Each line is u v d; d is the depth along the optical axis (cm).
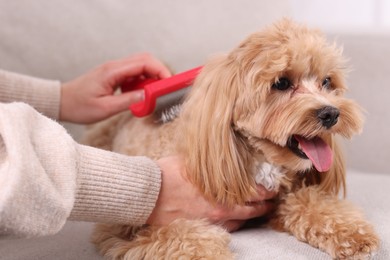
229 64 118
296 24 124
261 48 116
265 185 122
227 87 116
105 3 191
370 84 192
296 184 129
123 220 107
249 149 121
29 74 190
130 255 111
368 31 196
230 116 116
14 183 80
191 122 117
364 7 246
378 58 190
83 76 162
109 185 101
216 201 116
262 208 123
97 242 124
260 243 111
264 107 116
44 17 189
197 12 191
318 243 110
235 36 189
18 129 86
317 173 129
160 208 114
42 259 113
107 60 192
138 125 151
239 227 126
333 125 114
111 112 157
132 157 111
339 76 128
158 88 133
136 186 106
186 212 116
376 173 190
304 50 117
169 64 179
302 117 112
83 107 160
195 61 191
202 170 115
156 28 192
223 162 115
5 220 79
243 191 117
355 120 118
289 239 115
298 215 118
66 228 139
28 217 82
